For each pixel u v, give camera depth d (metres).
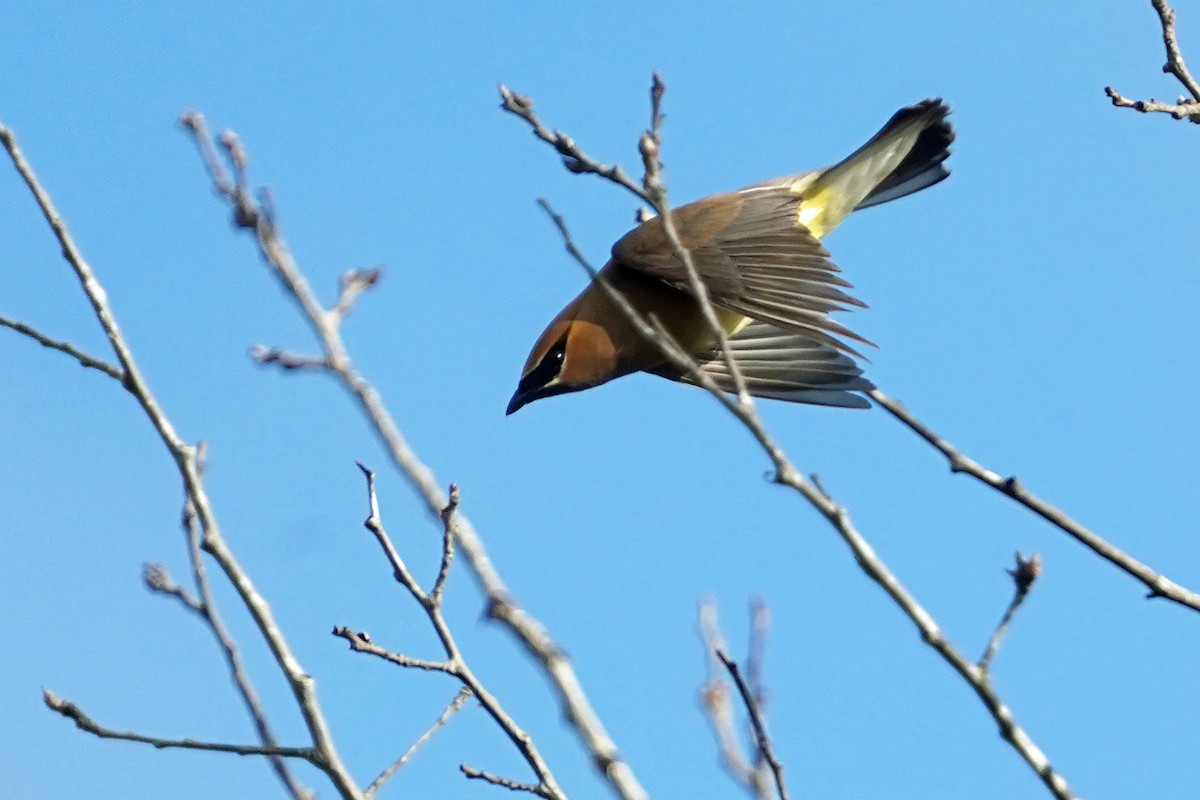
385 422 10.02
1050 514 8.04
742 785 8.27
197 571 9.06
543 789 8.46
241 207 11.00
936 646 6.72
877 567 6.83
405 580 8.92
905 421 8.34
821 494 6.91
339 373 10.28
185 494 9.27
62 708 8.38
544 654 8.89
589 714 8.60
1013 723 6.60
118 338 8.42
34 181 8.62
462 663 8.74
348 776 7.93
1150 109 10.41
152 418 8.30
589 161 9.20
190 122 11.41
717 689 8.66
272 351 10.45
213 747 8.13
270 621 8.02
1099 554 7.96
